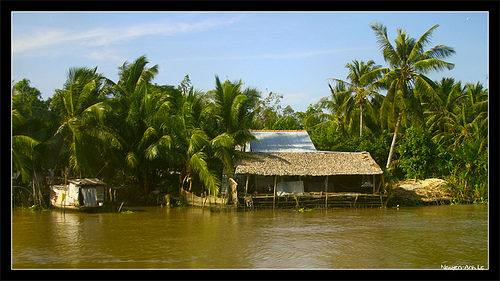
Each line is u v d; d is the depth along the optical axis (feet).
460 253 51.16
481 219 78.07
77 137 89.81
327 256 49.60
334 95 146.20
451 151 112.78
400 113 117.29
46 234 62.64
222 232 64.23
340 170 94.43
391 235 61.98
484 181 106.22
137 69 118.01
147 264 46.03
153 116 101.60
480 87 141.59
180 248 53.36
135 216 82.53
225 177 99.09
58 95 95.55
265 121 186.70
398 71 113.19
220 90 102.32
